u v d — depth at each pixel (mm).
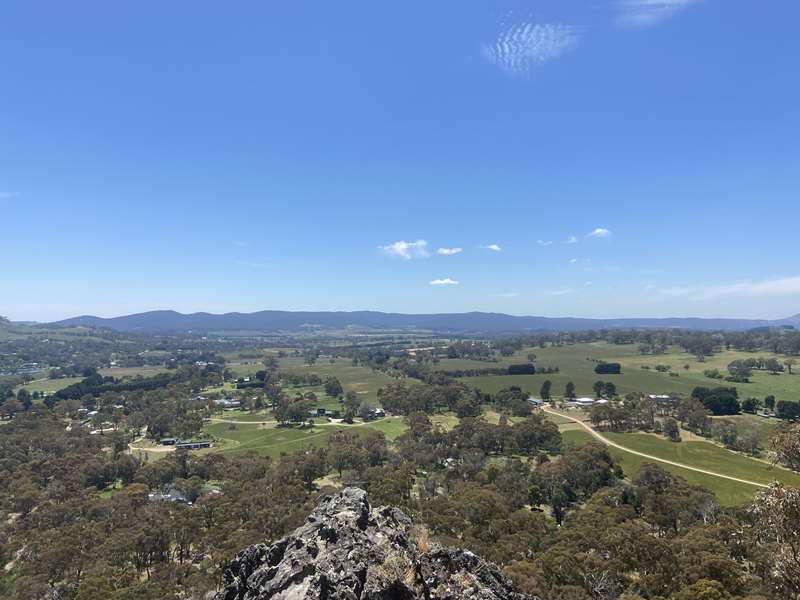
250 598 29328
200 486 142000
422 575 29109
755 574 73938
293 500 119938
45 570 87125
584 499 133000
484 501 109562
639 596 71125
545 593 71688
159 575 85812
